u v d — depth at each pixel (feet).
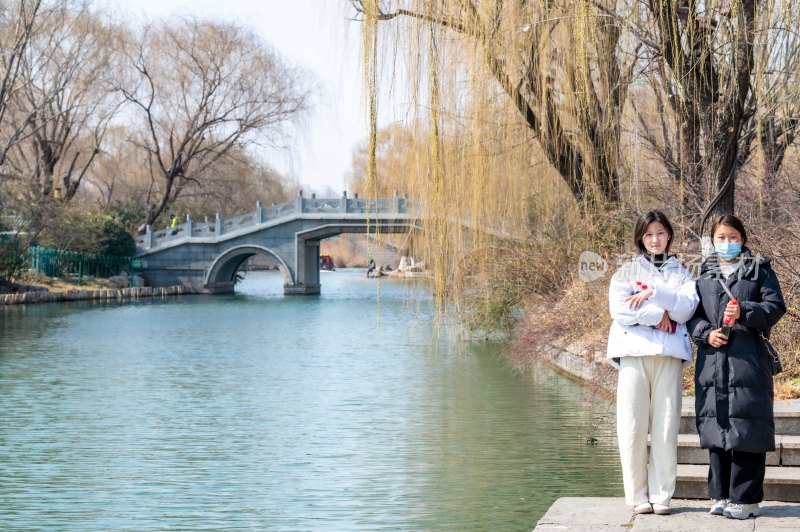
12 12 167.22
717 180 36.68
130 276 190.39
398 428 48.39
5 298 148.77
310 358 80.89
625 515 21.84
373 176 46.37
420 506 34.06
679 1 38.27
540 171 61.82
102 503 34.94
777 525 20.54
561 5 47.42
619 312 21.85
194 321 123.54
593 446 43.11
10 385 64.69
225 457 42.32
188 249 195.72
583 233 58.23
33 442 45.65
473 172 51.75
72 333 104.83
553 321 61.31
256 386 64.23
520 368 66.33
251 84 200.13
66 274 178.50
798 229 41.29
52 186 176.55
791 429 26.76
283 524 32.24
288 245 192.54
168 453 43.14
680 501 23.31
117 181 237.86
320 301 171.42
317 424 49.88
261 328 112.37
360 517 32.91
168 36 198.59
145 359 80.59
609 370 49.01
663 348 21.53
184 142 202.39
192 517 33.22
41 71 176.76
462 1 48.19
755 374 20.83
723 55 37.27
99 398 59.11
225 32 200.54
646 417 21.93
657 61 43.16
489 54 49.14
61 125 199.31
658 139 53.62
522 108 54.08
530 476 37.99
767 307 20.83
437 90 46.93
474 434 46.34
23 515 33.53
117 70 190.29
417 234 60.13
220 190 220.23
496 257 65.62
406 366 73.82
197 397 59.41
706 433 21.11
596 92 50.96
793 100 39.17
